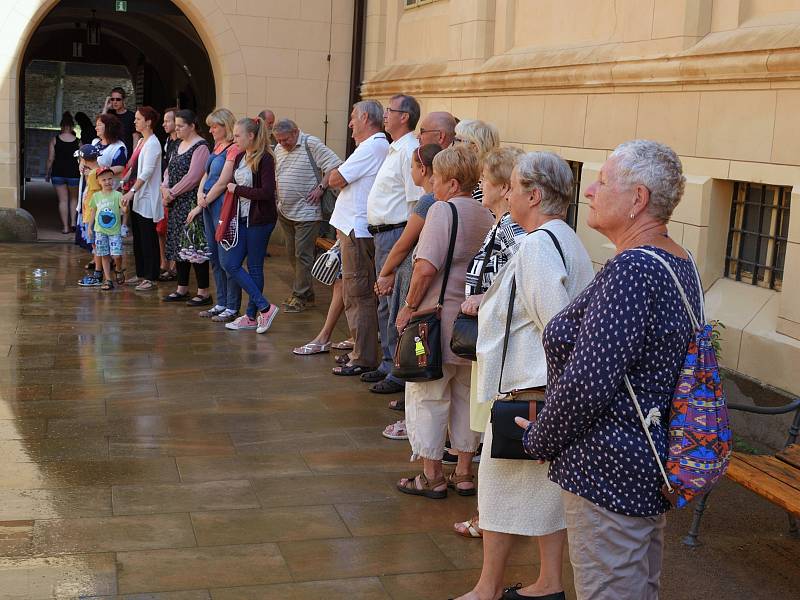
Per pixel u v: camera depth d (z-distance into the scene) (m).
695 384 2.49
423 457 4.71
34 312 8.49
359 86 12.87
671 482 2.46
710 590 3.88
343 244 6.83
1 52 11.85
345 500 4.68
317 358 7.39
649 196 2.53
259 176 7.92
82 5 13.04
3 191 12.24
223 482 4.84
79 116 14.54
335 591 3.75
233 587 3.74
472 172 4.57
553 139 7.71
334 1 12.83
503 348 3.38
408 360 4.45
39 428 5.51
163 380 6.60
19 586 3.66
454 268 4.46
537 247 3.24
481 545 4.23
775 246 5.64
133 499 4.56
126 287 9.81
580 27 7.53
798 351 5.17
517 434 3.17
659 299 2.44
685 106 6.10
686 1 6.02
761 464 4.02
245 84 12.74
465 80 9.16
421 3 11.10
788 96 5.26
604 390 2.42
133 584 3.72
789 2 5.44
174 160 8.91
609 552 2.55
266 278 10.74
